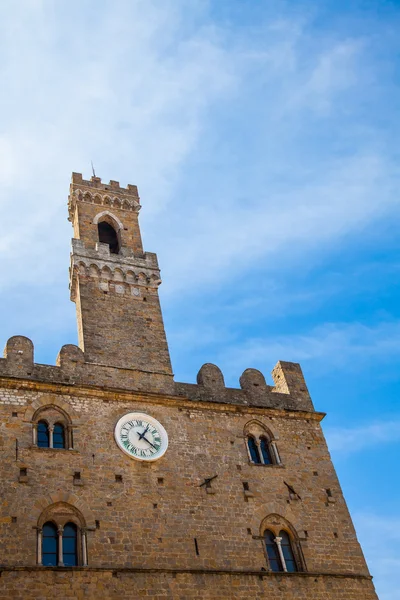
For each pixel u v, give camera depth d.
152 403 46.25
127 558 38.09
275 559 42.50
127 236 58.09
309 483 46.97
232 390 50.41
